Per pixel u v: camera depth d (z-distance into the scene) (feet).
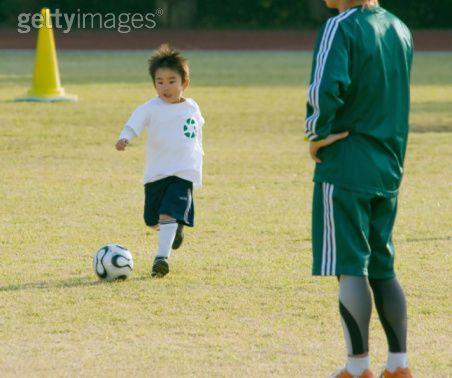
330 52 50.72
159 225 77.87
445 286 74.90
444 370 56.80
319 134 50.78
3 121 175.94
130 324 64.90
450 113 194.39
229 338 62.23
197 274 78.02
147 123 79.30
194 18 508.53
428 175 126.11
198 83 255.50
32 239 89.97
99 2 504.84
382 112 52.47
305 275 77.82
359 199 51.78
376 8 53.72
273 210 104.12
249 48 404.98
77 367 56.65
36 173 125.70
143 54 369.91
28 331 63.21
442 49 401.49
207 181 120.67
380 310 54.34
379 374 56.13
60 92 211.82
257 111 195.93
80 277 76.74
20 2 496.64
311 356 58.90
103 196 111.04
